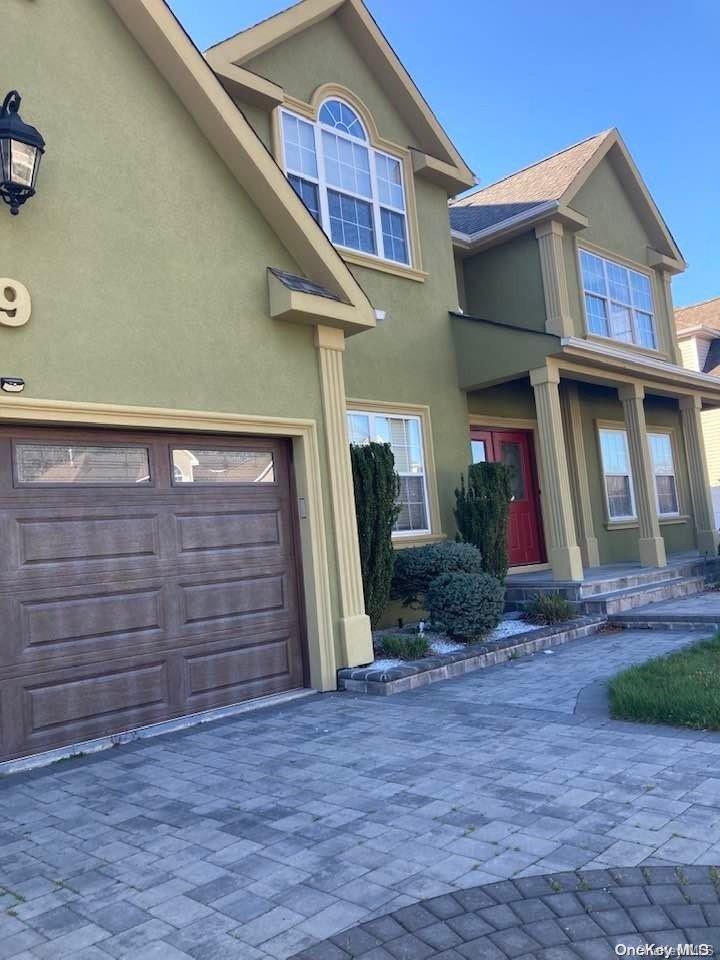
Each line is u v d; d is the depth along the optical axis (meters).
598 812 4.23
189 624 6.95
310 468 7.93
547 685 7.41
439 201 12.55
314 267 8.06
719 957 2.90
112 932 3.30
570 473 14.44
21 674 5.84
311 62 10.71
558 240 13.24
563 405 14.53
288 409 7.78
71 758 5.88
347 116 11.18
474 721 6.30
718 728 5.57
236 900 3.52
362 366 10.86
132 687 6.48
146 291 6.75
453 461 12.02
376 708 6.97
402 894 3.47
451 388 12.22
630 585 12.05
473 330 12.20
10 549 5.88
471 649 8.64
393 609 10.34
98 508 6.42
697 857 3.63
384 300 11.30
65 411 6.09
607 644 9.44
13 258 5.91
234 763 5.57
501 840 3.96
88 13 6.70
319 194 10.58
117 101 6.79
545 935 3.10
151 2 6.75
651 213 15.91
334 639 7.92
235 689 7.26
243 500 7.52
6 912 3.52
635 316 15.49
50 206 6.20
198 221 7.25
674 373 13.99
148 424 6.65
